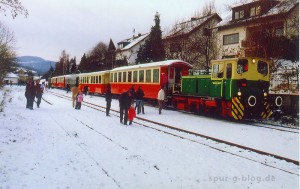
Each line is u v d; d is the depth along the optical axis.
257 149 11.38
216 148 11.24
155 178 7.91
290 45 27.78
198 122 18.22
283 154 10.79
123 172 8.27
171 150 10.84
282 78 24.36
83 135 13.10
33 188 6.88
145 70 28.23
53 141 11.68
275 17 29.25
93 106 27.14
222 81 19.27
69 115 19.83
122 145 11.38
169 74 25.69
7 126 14.23
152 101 28.44
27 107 23.14
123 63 61.12
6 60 40.78
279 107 19.75
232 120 19.97
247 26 35.09
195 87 22.12
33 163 8.75
